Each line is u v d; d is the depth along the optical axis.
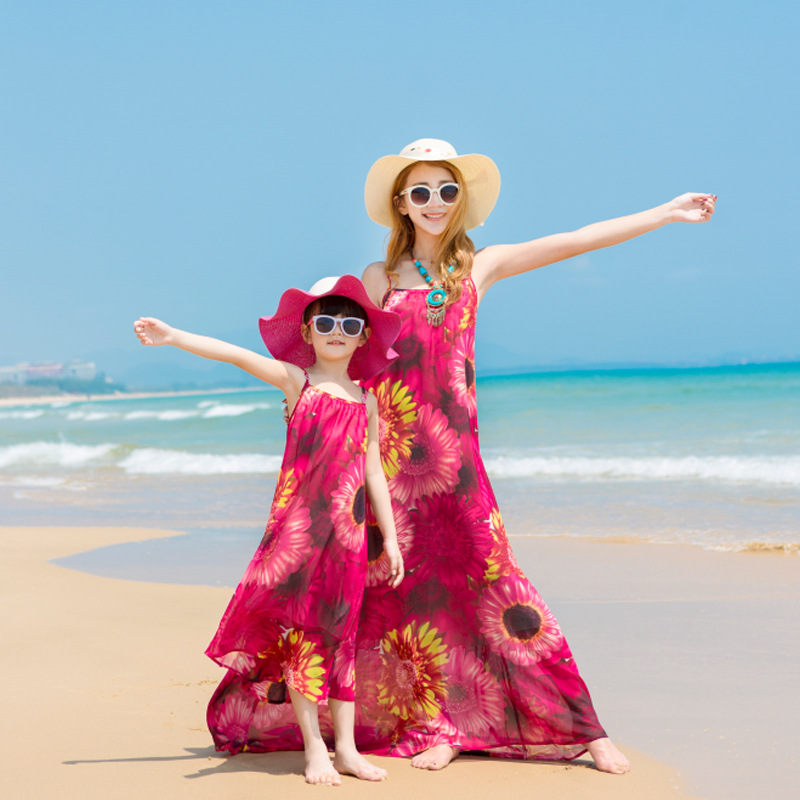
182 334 3.24
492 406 28.81
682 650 4.98
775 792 3.02
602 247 3.77
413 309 3.55
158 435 30.39
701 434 19.27
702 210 3.80
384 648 3.51
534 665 3.36
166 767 3.24
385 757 3.41
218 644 3.20
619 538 9.06
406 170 3.71
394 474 3.50
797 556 7.86
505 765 3.31
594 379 41.59
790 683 4.32
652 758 3.38
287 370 3.40
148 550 9.20
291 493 3.26
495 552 3.42
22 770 3.20
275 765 3.29
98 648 5.14
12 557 8.82
